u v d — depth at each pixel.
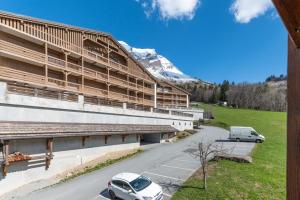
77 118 24.17
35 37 26.66
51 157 20.14
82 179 20.14
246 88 118.12
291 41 1.75
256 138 38.56
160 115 40.19
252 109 100.38
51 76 30.11
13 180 17.62
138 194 15.30
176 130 42.16
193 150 30.91
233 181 18.91
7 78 23.84
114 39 39.72
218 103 113.88
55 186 18.56
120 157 26.56
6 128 16.91
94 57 35.66
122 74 42.78
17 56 24.83
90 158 25.06
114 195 16.48
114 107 29.47
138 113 34.16
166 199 16.17
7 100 17.67
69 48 31.23
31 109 19.62
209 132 50.12
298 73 1.68
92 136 25.47
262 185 18.42
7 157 16.73
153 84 51.19
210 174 20.53
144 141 38.59
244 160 24.38
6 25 23.78
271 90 115.69
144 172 21.64
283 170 22.55
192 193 16.83
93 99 26.62
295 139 1.69
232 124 60.75
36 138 19.12
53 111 21.59
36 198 16.41
